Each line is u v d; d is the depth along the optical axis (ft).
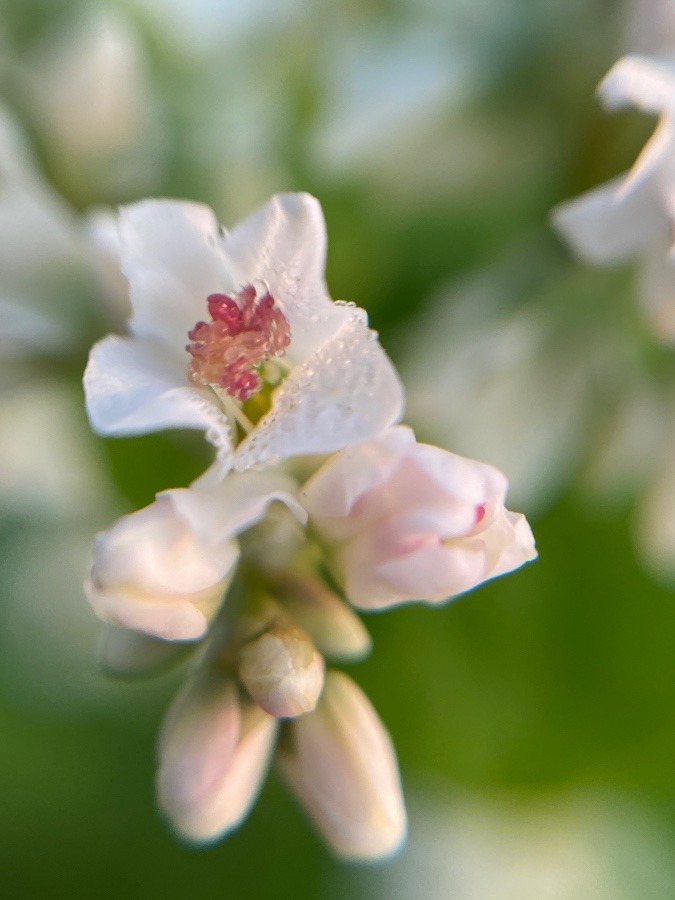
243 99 0.25
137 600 0.20
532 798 0.26
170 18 0.26
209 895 0.25
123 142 0.25
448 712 0.25
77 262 0.24
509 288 0.25
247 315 0.21
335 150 0.25
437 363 0.25
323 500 0.21
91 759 0.25
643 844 0.27
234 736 0.21
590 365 0.25
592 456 0.25
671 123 0.22
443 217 0.26
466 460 0.21
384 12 0.26
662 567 0.25
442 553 0.20
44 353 0.25
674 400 0.25
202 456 0.24
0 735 0.25
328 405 0.20
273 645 0.21
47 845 0.25
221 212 0.25
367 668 0.25
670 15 0.23
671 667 0.25
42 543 0.26
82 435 0.25
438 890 0.26
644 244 0.23
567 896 0.26
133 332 0.21
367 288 0.26
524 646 0.25
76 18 0.25
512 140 0.25
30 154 0.25
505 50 0.25
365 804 0.21
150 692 0.26
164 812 0.21
